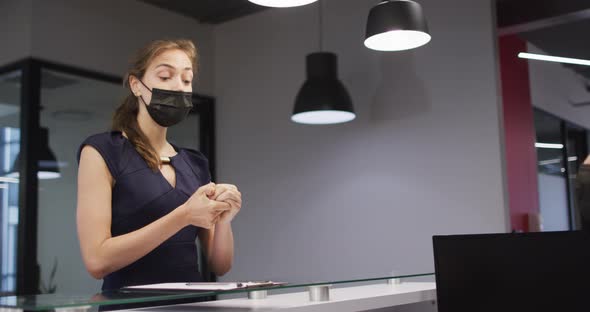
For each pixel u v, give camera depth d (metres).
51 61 3.84
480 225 3.39
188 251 1.55
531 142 3.70
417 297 1.64
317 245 4.04
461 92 3.54
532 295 1.40
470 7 3.55
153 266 1.48
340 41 4.06
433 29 3.67
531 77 3.81
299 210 4.16
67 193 3.92
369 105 3.88
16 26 3.85
